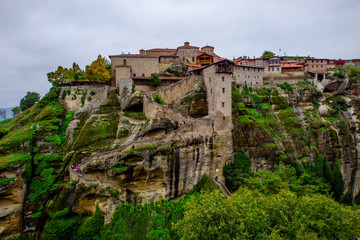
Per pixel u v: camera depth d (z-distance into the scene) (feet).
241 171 157.99
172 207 117.60
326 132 231.30
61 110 172.96
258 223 75.77
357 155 255.50
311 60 312.29
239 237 70.28
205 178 151.23
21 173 124.88
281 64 303.48
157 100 176.24
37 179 132.98
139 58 226.17
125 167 122.62
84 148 145.59
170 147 133.69
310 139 221.87
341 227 76.84
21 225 121.39
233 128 172.04
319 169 209.77
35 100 283.38
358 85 288.51
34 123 155.22
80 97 182.39
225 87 167.12
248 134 178.70
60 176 136.67
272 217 83.66
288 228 76.74
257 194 113.80
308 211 82.89
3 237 116.98
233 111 183.21
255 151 176.14
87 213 113.19
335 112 254.88
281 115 229.45
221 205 80.38
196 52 260.62
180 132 142.41
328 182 207.41
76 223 109.40
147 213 110.11
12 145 137.18
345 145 244.22
